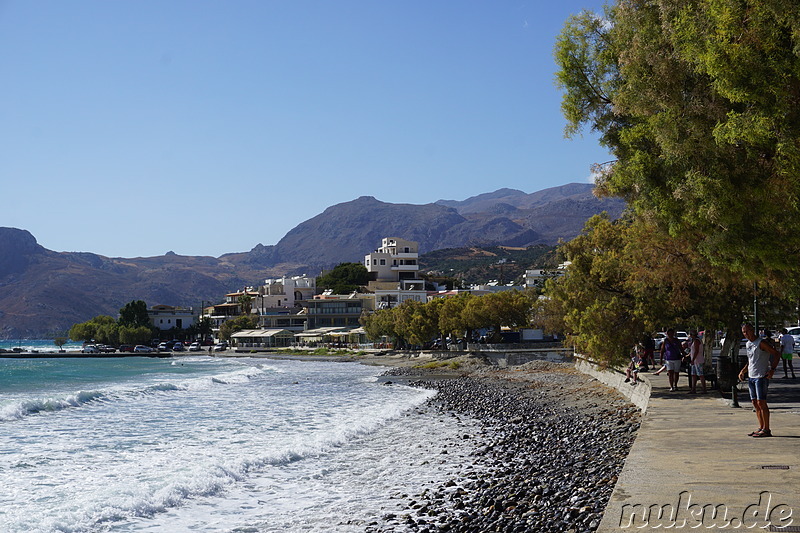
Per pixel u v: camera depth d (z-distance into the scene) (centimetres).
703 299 2919
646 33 1700
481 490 1858
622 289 3462
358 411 4194
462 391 5594
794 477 1133
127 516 1731
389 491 1967
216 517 1725
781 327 3353
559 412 3669
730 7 1277
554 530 1303
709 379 2875
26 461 2467
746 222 1466
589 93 2289
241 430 3312
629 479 1138
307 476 2209
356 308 17975
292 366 11275
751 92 1277
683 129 1522
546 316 8544
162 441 2953
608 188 2302
